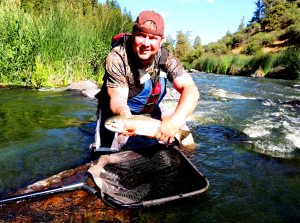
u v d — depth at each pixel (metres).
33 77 4.50
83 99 3.38
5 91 3.79
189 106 1.23
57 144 1.85
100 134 1.65
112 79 1.34
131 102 1.51
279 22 24.12
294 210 1.18
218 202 1.22
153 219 1.09
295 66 10.15
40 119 2.43
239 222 1.09
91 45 5.17
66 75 4.71
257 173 1.50
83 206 1.15
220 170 1.53
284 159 1.70
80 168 1.47
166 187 1.29
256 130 2.28
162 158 1.53
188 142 1.91
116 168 1.41
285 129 2.33
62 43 4.75
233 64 14.62
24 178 1.41
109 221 1.07
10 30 4.54
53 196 1.21
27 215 1.09
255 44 20.00
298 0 25.77
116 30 5.44
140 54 1.29
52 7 5.05
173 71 1.40
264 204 1.22
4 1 4.92
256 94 4.80
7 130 2.11
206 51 26.02
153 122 1.10
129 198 1.20
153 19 1.23
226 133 2.19
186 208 1.16
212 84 6.48
